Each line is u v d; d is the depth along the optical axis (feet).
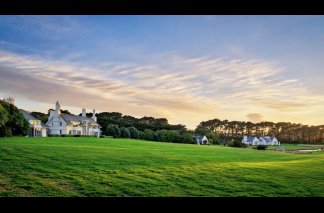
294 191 37.09
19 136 118.32
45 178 39.42
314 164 63.72
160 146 110.93
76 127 199.93
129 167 51.49
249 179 43.93
